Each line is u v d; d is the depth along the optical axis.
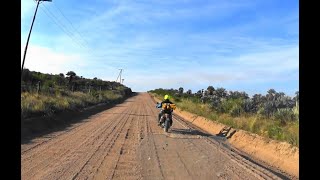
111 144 15.70
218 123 25.23
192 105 42.75
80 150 13.90
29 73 50.16
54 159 11.97
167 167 11.48
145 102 69.44
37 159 11.84
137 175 10.31
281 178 10.65
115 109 43.22
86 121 26.27
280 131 17.02
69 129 20.77
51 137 17.06
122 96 94.50
